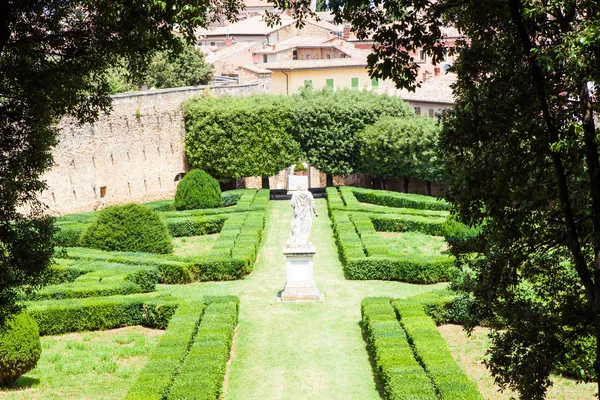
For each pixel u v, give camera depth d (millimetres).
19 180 17375
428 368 21031
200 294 32344
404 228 44562
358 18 17219
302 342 26219
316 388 22266
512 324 16750
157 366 21547
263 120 59250
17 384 21984
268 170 59906
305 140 60156
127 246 37906
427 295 28281
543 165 16312
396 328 24609
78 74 17891
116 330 27844
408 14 17094
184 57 77812
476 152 16797
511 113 16125
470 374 22672
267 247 41656
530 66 15570
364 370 23594
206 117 59250
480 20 16406
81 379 22625
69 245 41375
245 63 103125
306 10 18000
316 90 62281
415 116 60594
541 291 17297
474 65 16766
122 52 17891
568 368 21875
